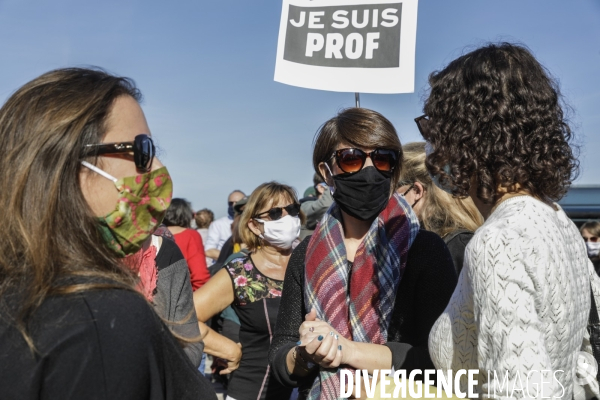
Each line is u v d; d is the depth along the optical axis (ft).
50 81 4.34
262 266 11.07
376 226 7.46
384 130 7.37
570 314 4.62
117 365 3.62
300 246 8.35
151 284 6.97
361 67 10.19
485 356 4.60
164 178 4.66
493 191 5.07
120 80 4.66
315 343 6.58
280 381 7.48
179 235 18.29
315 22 10.49
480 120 5.03
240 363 10.87
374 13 10.23
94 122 4.28
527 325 4.35
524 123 4.92
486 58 5.15
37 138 4.05
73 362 3.54
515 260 4.46
